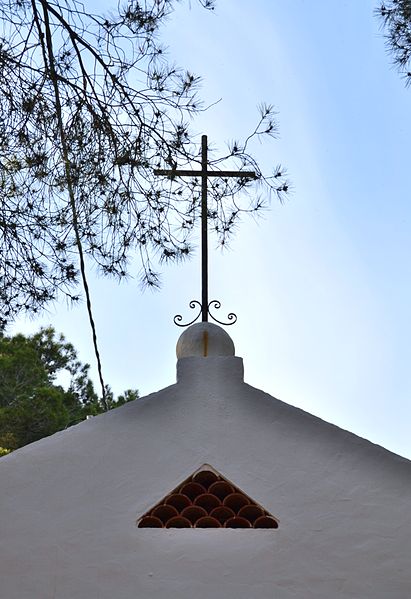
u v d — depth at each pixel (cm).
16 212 775
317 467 595
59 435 607
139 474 593
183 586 554
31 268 788
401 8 889
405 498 582
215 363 634
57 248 786
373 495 583
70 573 557
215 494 598
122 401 2161
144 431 609
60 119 766
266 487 589
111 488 588
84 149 775
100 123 775
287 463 597
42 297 793
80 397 2144
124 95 778
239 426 611
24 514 576
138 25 770
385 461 596
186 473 595
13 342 2119
